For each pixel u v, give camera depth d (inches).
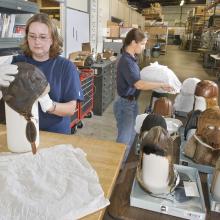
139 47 82.6
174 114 60.9
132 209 31.0
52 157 36.7
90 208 27.6
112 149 42.4
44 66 58.8
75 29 165.9
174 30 821.2
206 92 47.8
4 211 25.7
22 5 89.2
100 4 214.2
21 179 30.7
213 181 31.6
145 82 72.6
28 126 37.4
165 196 31.7
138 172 33.0
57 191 29.0
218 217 29.8
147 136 31.1
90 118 159.2
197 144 39.6
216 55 327.3
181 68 348.8
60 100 60.2
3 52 93.7
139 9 496.7
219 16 367.9
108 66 171.6
